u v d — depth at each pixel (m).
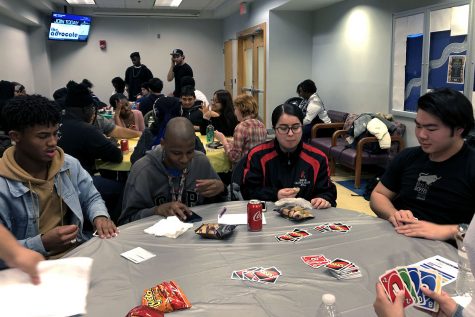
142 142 3.08
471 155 1.78
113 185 3.06
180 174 2.05
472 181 1.75
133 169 2.04
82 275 1.16
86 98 3.09
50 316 1.04
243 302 1.15
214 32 11.45
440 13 4.25
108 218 1.81
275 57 7.57
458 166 1.78
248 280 1.28
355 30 6.03
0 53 7.14
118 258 1.45
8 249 0.98
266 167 2.26
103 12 10.27
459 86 4.05
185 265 1.39
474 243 0.73
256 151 2.31
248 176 2.28
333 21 6.73
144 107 5.41
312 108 6.02
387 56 5.28
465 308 0.92
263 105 8.23
